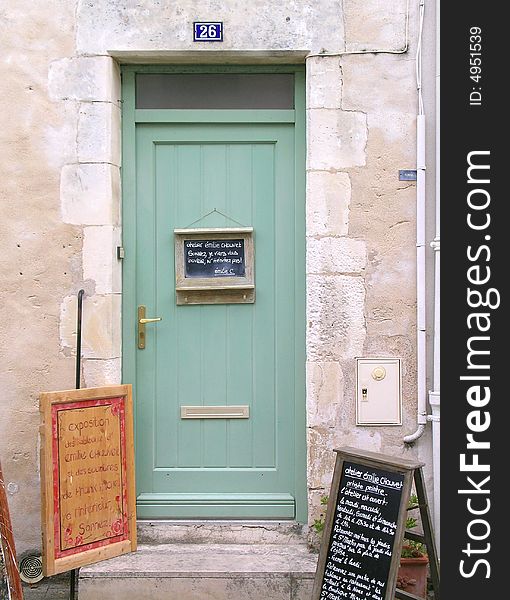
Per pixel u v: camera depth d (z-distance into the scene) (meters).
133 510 4.25
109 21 4.41
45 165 4.43
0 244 4.43
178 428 4.61
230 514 4.59
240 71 4.59
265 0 4.41
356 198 4.43
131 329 4.58
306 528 4.54
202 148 4.61
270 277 4.61
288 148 4.59
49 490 3.96
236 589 4.16
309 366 4.43
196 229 4.57
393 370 4.43
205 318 4.61
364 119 4.42
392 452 4.43
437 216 4.39
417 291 4.41
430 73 4.43
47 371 4.44
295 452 4.57
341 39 4.41
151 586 4.18
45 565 3.93
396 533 3.70
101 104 4.42
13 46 4.42
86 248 4.42
